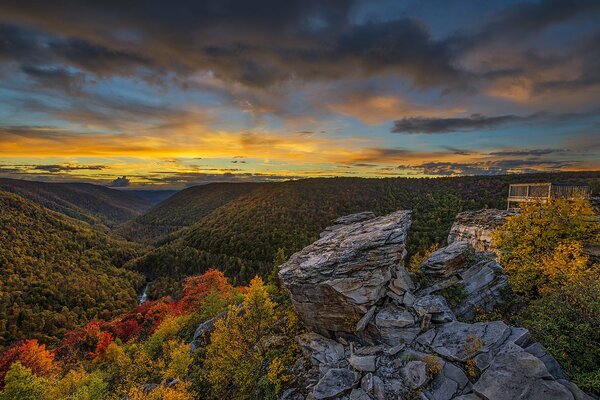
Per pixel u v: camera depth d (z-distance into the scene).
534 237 24.73
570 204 25.48
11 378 30.28
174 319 50.25
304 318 20.33
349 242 20.39
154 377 32.25
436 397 12.26
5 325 83.12
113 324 74.50
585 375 12.23
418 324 16.28
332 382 14.56
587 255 22.00
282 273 20.67
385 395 12.89
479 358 13.11
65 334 81.88
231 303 45.34
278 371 18.12
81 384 34.97
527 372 11.27
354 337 18.38
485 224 33.59
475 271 19.72
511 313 17.97
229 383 22.22
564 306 15.38
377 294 17.69
